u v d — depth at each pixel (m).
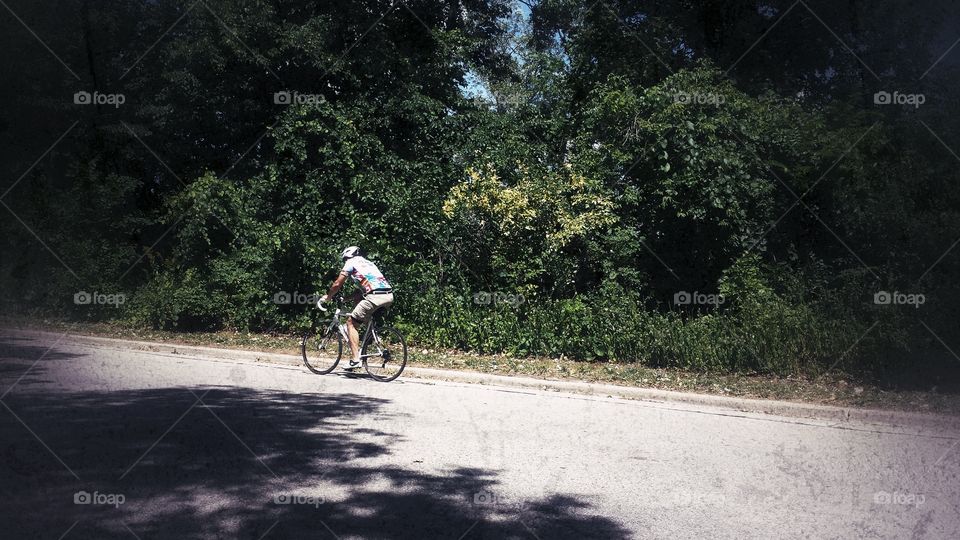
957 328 12.81
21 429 7.22
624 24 19.66
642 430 8.91
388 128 20.95
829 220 15.73
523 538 4.85
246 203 18.61
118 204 20.14
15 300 19.80
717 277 16.19
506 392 11.88
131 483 5.63
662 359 13.84
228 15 19.95
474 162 18.11
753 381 12.68
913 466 7.27
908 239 14.67
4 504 5.04
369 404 9.83
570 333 14.61
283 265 17.20
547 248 16.66
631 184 16.94
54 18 23.56
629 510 5.55
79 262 19.22
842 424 10.00
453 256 17.25
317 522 4.96
